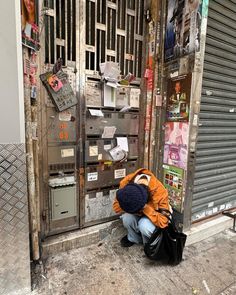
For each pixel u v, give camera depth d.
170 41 2.28
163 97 2.41
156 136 2.52
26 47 1.57
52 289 1.62
